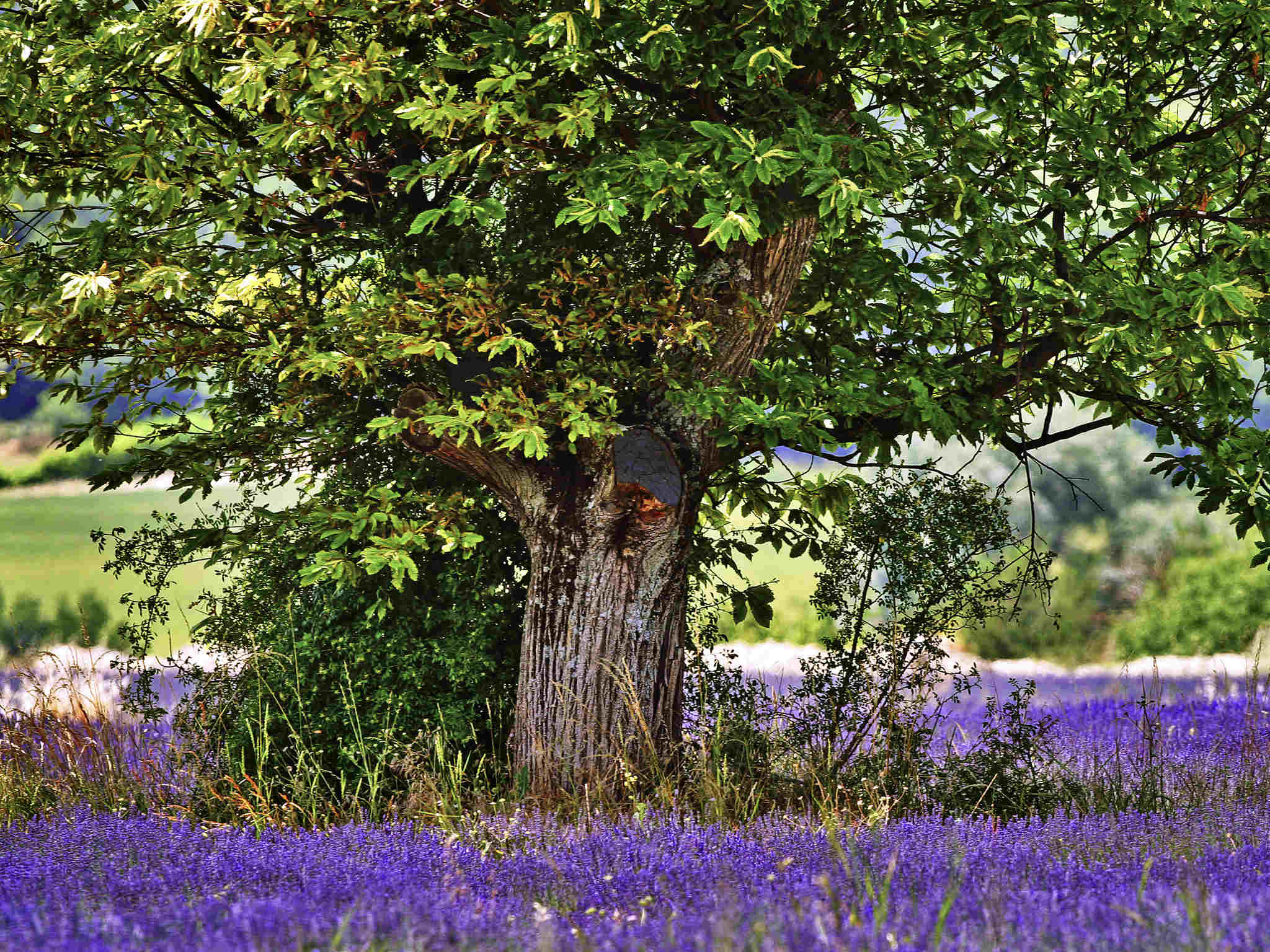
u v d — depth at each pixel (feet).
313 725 24.50
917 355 25.22
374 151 24.16
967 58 23.84
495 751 24.84
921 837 15.23
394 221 23.56
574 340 21.56
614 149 21.85
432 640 25.05
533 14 21.70
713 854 14.29
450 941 10.19
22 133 23.82
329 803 22.61
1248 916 9.57
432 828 17.51
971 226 22.67
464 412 20.16
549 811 19.58
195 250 24.90
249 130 24.07
